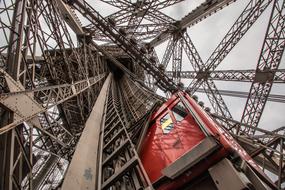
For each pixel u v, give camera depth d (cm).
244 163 425
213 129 496
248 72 1270
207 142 444
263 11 1226
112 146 853
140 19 1788
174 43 1958
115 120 1127
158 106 936
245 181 388
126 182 601
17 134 504
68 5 1460
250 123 1077
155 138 716
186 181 468
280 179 503
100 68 2494
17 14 629
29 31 686
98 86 2044
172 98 825
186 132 604
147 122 838
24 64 634
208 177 461
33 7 743
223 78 1434
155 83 1662
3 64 594
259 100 1080
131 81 2702
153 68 1556
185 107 684
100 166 698
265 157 590
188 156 458
